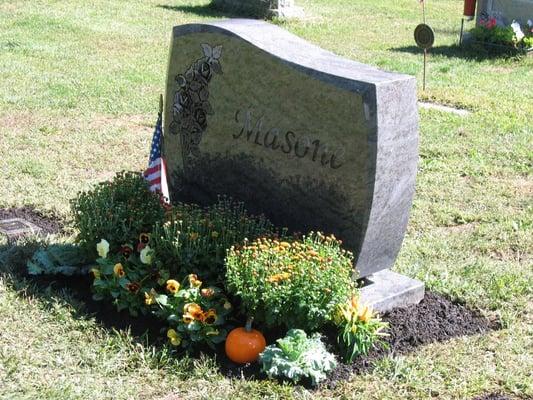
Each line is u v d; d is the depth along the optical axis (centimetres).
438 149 562
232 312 341
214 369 315
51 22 922
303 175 360
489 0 912
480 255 420
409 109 347
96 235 365
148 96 659
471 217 460
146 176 394
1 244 397
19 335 328
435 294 375
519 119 643
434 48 909
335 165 348
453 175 522
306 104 354
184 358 319
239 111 379
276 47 372
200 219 360
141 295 344
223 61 381
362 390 310
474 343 341
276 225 376
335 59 372
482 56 875
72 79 696
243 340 319
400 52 883
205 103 392
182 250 346
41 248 386
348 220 350
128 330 333
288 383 311
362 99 336
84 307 349
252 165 379
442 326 352
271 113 367
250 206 385
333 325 335
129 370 314
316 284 319
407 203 360
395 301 359
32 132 559
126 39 867
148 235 358
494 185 509
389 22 1067
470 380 317
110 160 516
